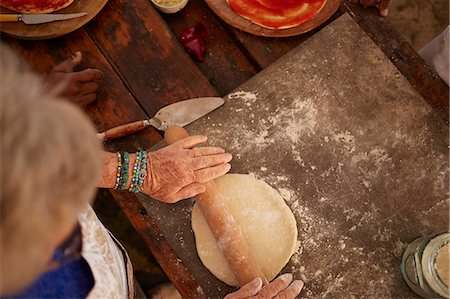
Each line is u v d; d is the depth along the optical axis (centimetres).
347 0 149
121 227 211
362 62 137
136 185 114
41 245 50
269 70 137
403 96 133
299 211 125
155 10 150
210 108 133
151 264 205
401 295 117
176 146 120
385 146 129
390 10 241
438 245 109
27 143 46
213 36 152
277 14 145
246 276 113
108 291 87
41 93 50
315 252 121
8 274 50
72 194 51
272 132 131
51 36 145
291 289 111
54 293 76
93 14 145
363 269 120
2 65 49
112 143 139
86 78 138
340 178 127
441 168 127
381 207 124
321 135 130
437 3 241
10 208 46
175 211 126
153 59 145
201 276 122
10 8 145
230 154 123
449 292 104
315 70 136
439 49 150
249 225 123
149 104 141
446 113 139
